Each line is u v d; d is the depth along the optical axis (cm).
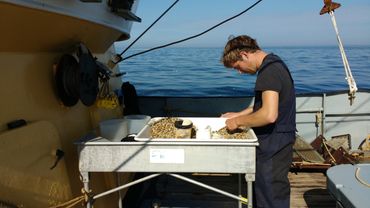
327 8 287
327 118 490
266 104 212
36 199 189
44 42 214
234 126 233
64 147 238
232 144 207
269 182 232
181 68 2092
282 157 230
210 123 265
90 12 245
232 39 236
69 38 242
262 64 221
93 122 290
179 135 226
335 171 275
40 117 214
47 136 205
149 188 376
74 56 259
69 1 207
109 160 215
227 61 237
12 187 169
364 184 250
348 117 489
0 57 182
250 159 209
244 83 1517
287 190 236
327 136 491
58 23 209
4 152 165
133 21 370
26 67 204
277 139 228
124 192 343
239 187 297
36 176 191
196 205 338
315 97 487
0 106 176
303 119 490
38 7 176
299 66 2564
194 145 209
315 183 380
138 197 356
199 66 2217
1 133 169
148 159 213
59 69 233
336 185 250
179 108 499
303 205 332
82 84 245
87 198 223
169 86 1434
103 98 296
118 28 334
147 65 2252
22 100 196
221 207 333
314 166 395
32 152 189
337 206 254
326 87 1619
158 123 256
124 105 409
